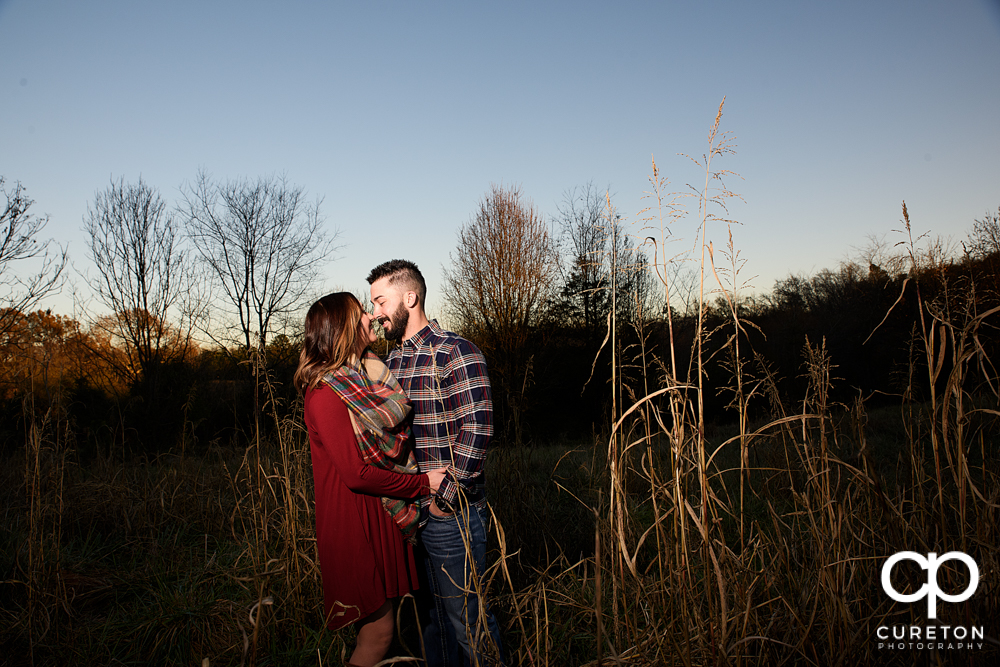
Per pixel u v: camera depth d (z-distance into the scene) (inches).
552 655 84.4
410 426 82.5
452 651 85.1
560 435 644.1
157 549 140.9
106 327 612.1
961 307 70.7
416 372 84.2
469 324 768.3
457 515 78.5
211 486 189.2
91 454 274.5
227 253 698.8
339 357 74.5
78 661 93.1
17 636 98.1
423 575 86.2
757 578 67.9
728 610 70.7
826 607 67.4
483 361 82.0
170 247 631.2
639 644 67.4
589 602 99.1
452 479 76.7
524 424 522.9
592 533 138.3
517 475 140.6
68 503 155.9
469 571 78.7
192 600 111.6
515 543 122.5
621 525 66.7
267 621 95.7
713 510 68.6
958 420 65.8
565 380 727.1
